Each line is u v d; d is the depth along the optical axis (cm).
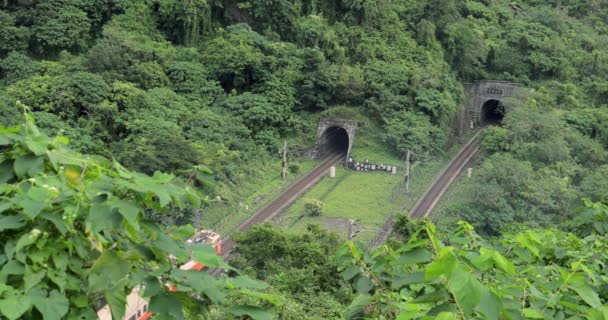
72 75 5494
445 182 5891
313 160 6203
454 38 8044
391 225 4875
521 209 5044
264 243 3409
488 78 8250
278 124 6228
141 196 620
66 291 614
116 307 618
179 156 4728
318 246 3275
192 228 730
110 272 607
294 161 5994
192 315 679
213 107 6053
